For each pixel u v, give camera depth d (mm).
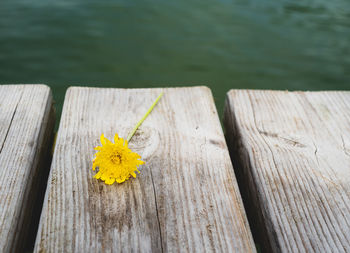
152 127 403
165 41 1080
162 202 339
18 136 387
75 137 387
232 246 317
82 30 1115
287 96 460
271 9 1360
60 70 924
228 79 917
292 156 386
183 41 1085
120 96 439
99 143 383
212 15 1265
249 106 442
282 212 341
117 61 972
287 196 352
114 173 340
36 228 384
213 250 314
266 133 411
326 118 433
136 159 346
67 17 1188
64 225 321
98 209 332
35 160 381
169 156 375
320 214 340
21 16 1177
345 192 357
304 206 345
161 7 1306
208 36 1123
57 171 355
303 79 948
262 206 351
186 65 970
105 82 878
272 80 931
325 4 1456
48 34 1081
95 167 352
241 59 1014
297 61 1024
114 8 1277
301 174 370
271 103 448
